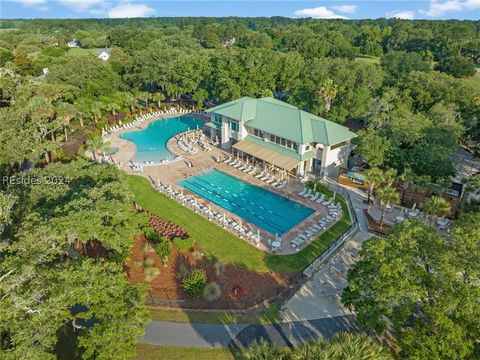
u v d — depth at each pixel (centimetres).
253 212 4756
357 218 4588
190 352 2750
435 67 12081
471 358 2055
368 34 16700
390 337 2864
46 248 2845
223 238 4156
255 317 3089
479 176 4425
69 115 6462
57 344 2794
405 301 2378
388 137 5594
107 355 2286
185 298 3281
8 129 5156
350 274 2722
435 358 2052
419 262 2798
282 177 5612
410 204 4906
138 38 15775
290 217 4638
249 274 3591
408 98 7819
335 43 14562
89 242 3947
